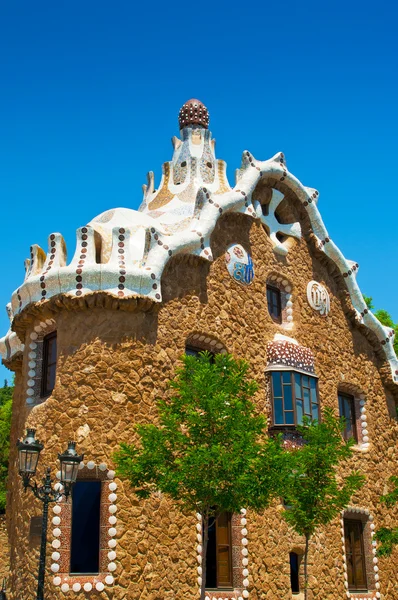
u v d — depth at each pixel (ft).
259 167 65.41
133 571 44.86
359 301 73.82
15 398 64.44
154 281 50.85
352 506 65.72
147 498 45.91
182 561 47.80
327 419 51.16
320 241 71.10
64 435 47.09
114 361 48.60
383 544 62.69
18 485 50.78
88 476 46.32
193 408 41.91
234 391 42.96
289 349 61.11
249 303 60.90
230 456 38.91
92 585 43.75
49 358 53.01
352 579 64.49
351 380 70.64
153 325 51.11
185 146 70.03
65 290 49.57
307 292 68.28
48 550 44.65
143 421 48.21
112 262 50.29
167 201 66.33
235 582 51.52
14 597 46.91
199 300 55.62
